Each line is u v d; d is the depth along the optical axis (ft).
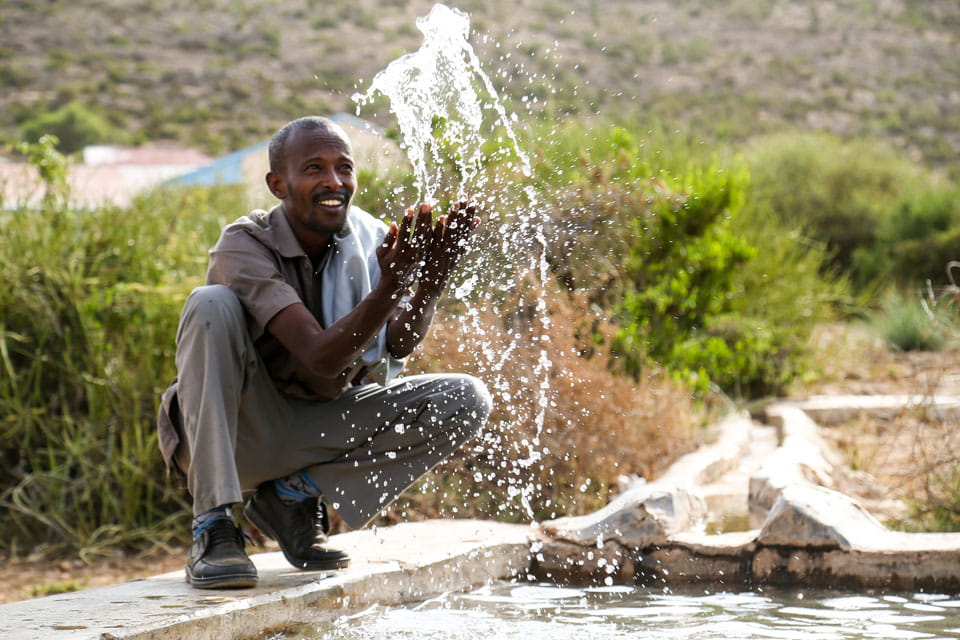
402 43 189.57
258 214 10.73
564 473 16.38
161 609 8.88
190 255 20.63
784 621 9.97
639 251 23.63
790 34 181.37
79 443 17.34
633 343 21.43
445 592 11.25
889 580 11.23
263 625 9.27
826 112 148.15
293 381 10.68
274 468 10.70
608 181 19.56
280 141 10.52
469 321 16.38
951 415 18.88
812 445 18.98
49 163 20.97
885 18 194.08
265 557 11.65
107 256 19.66
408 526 13.12
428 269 10.15
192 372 10.00
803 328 31.37
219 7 211.61
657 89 104.12
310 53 187.52
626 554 12.12
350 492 10.84
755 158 58.23
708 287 26.22
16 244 19.06
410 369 16.19
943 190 54.60
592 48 144.46
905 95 158.20
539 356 16.38
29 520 17.17
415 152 11.05
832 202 54.95
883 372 31.27
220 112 163.43
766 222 33.22
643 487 13.06
